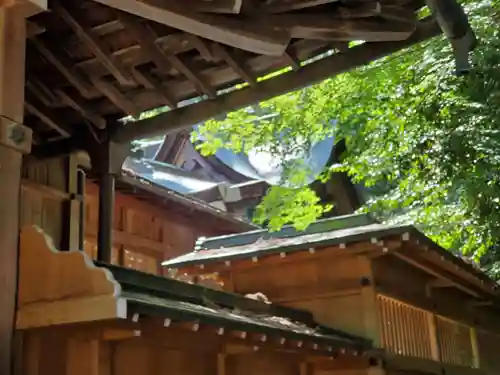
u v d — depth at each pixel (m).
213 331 3.66
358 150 9.00
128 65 4.65
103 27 4.37
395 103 7.93
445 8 4.34
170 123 5.17
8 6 3.18
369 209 9.02
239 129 8.55
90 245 8.28
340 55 4.74
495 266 8.92
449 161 7.09
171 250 9.85
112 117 5.34
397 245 5.52
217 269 6.30
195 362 4.07
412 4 4.51
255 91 4.92
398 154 7.98
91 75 4.81
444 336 7.49
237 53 4.58
